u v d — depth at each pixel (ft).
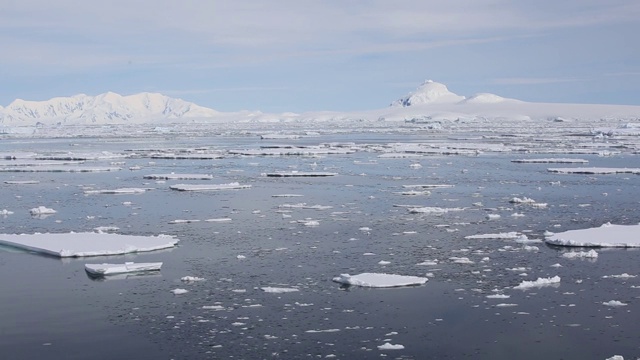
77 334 65.82
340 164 224.12
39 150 307.37
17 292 77.71
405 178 181.16
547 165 215.51
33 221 118.93
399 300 74.74
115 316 70.23
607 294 75.92
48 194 151.94
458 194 149.89
